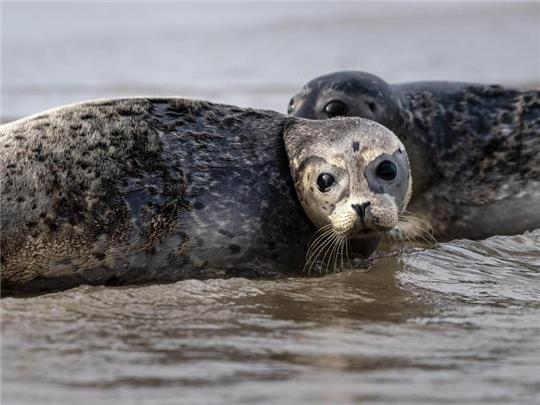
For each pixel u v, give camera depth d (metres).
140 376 18.25
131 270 24.98
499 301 24.58
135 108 26.02
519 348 20.59
